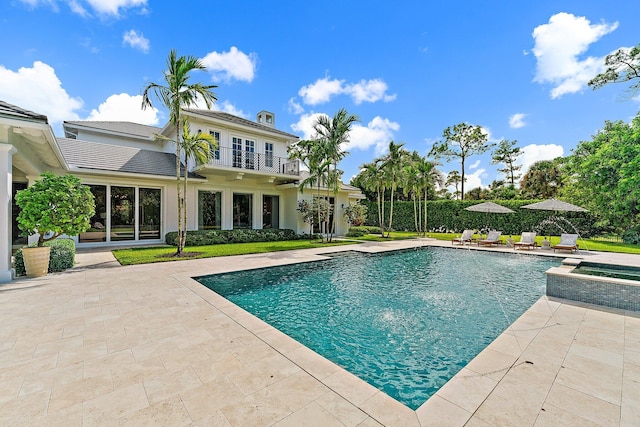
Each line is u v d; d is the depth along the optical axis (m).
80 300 5.43
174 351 3.46
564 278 5.81
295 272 9.23
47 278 7.19
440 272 9.66
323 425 2.24
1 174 6.68
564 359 3.31
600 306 5.32
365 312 5.90
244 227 17.67
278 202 19.41
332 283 8.12
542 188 31.62
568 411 2.40
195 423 2.25
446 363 3.92
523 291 7.44
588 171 18.45
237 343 3.69
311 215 17.72
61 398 2.57
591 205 18.61
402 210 27.83
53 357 3.30
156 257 10.23
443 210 25.61
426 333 4.89
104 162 13.29
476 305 6.30
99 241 12.90
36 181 7.48
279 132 18.69
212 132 16.17
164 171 14.53
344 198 22.25
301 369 3.08
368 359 4.03
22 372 2.99
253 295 7.00
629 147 16.38
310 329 5.07
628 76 15.97
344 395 2.64
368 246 14.85
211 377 2.91
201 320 4.47
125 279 7.13
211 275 7.84
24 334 3.92
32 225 7.10
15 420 2.29
